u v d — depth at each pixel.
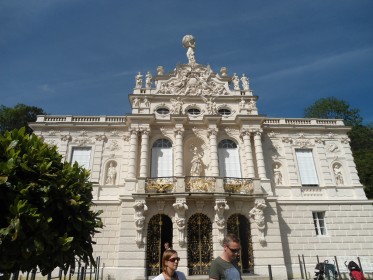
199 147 28.30
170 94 29.20
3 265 7.88
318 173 27.31
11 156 9.15
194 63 31.52
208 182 23.55
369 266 22.94
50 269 8.78
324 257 23.88
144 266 21.28
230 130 28.16
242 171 26.58
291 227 24.70
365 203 25.92
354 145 46.09
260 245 22.56
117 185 25.62
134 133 26.61
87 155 27.11
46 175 9.41
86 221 9.97
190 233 22.77
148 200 22.97
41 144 10.68
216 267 5.95
